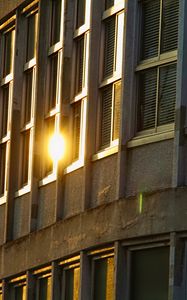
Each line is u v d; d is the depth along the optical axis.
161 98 29.59
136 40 30.36
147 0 30.19
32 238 34.69
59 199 33.44
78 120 33.06
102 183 31.25
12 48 37.78
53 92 34.94
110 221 30.38
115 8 31.45
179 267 28.42
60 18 34.81
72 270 32.66
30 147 36.09
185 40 28.88
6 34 38.47
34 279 34.81
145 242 29.34
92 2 32.19
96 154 31.56
